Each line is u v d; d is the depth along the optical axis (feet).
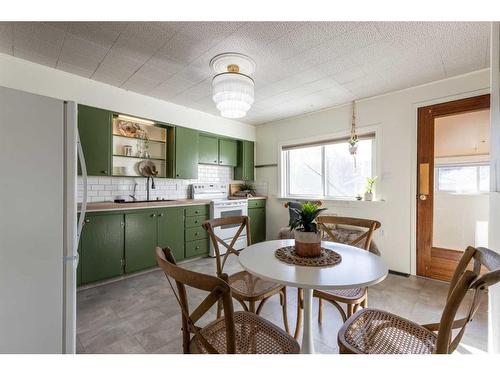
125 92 9.78
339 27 5.82
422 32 5.98
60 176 4.11
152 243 9.65
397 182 9.73
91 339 5.42
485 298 7.13
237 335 3.63
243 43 6.50
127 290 8.02
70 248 4.23
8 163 3.65
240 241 13.04
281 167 14.16
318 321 6.26
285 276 3.49
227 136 13.99
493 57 4.31
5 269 3.65
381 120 10.15
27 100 3.81
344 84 9.12
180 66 7.80
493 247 4.19
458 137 8.54
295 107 11.80
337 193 12.18
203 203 11.55
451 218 8.72
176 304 7.07
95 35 6.22
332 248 5.01
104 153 9.13
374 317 3.92
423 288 8.16
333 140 11.78
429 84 9.00
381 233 10.08
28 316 3.84
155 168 11.60
